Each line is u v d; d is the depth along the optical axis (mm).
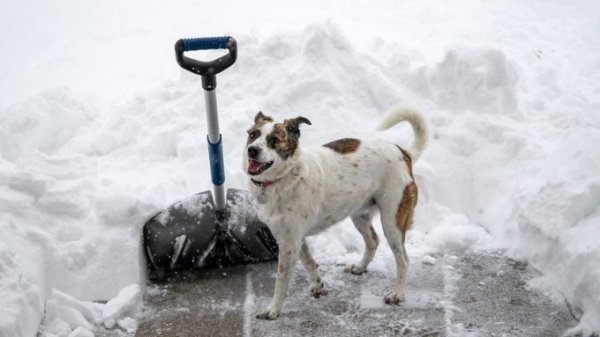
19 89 8508
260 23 10781
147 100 6668
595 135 5113
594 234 4340
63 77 8891
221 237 4871
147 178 5660
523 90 7391
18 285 3967
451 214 5613
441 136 6082
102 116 6977
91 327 4219
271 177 4176
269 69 6602
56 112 6566
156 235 4793
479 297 4555
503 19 10508
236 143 5949
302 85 6266
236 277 4883
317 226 4520
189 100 6469
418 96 6496
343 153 4516
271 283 4797
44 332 4043
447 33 10148
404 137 6004
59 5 11812
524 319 4273
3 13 11406
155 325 4316
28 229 4512
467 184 5828
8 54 9781
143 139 6195
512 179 5676
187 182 5582
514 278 4746
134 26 10812
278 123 4156
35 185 4801
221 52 6895
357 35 10070
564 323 4203
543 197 4840
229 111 6273
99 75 8953
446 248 5207
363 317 4371
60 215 4773
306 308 4488
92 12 11492
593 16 10484
